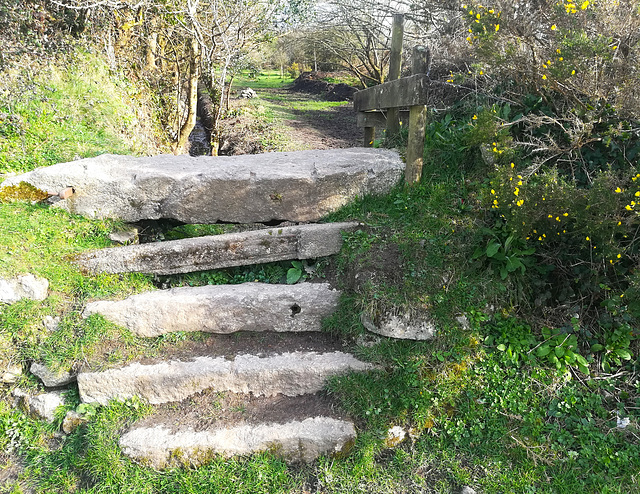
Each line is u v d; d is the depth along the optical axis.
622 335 2.81
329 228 3.44
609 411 2.66
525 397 2.73
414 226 3.35
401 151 4.17
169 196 3.70
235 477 2.52
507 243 2.90
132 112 6.80
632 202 2.39
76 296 3.29
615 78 2.79
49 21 6.52
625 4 2.89
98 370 2.87
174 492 2.48
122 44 7.61
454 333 2.86
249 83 21.23
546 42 3.28
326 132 10.00
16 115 4.92
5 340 2.96
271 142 8.51
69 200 3.80
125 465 2.56
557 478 2.47
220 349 3.12
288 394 2.93
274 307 3.20
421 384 2.80
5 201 3.78
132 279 3.44
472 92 4.15
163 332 3.19
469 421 2.72
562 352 2.78
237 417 2.77
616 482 2.42
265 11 8.55
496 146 3.01
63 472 2.62
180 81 8.89
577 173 3.10
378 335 2.96
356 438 2.66
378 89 4.32
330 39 11.48
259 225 4.23
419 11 6.98
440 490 2.50
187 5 7.30
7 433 2.80
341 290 3.23
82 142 5.25
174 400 2.90
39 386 2.95
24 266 3.24
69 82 6.08
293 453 2.61
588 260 2.91
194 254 3.43
